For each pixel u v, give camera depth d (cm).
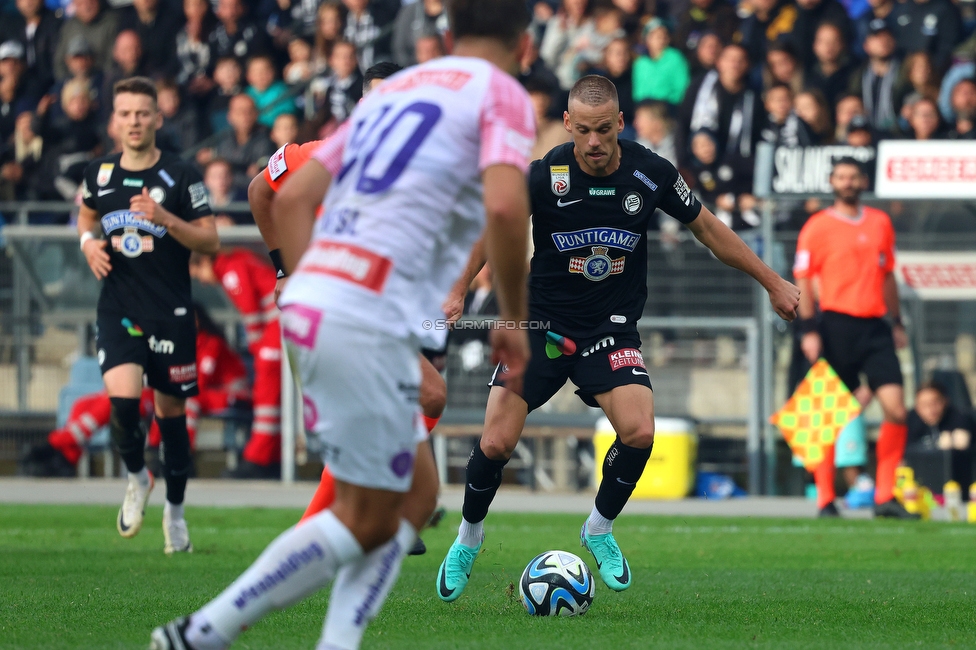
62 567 2312
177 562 2430
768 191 4306
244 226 4775
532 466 4538
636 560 2642
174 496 2625
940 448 4194
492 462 1822
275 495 4191
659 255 4459
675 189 1916
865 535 3219
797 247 4025
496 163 1062
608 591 2041
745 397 4409
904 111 5050
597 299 1936
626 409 1856
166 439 2620
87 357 4616
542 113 4956
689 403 4453
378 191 1073
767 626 1633
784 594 2012
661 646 1420
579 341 1931
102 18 6219
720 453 4441
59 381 4634
